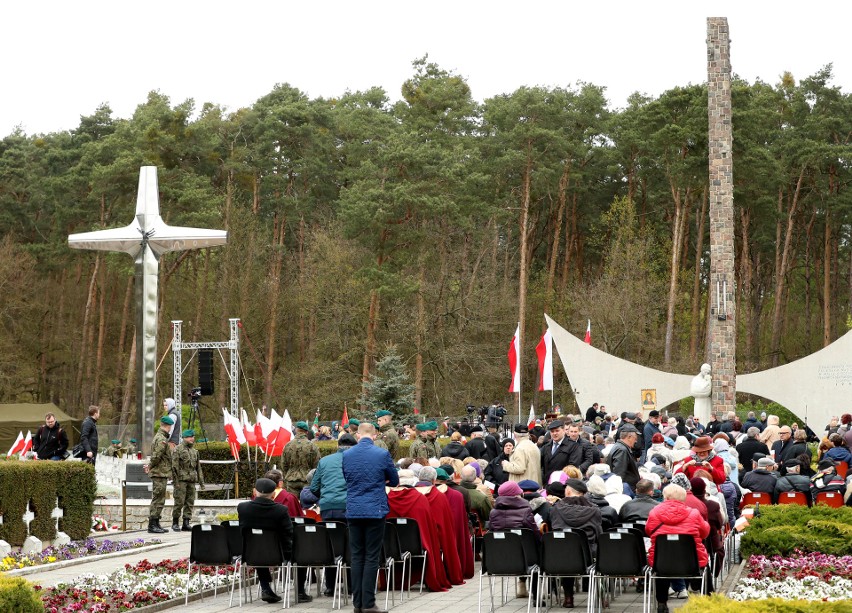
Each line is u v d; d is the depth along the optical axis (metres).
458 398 64.25
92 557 20.12
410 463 18.16
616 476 16.64
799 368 47.34
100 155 69.06
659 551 13.47
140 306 32.97
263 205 75.56
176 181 66.50
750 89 67.69
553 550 13.82
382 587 16.42
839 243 82.12
